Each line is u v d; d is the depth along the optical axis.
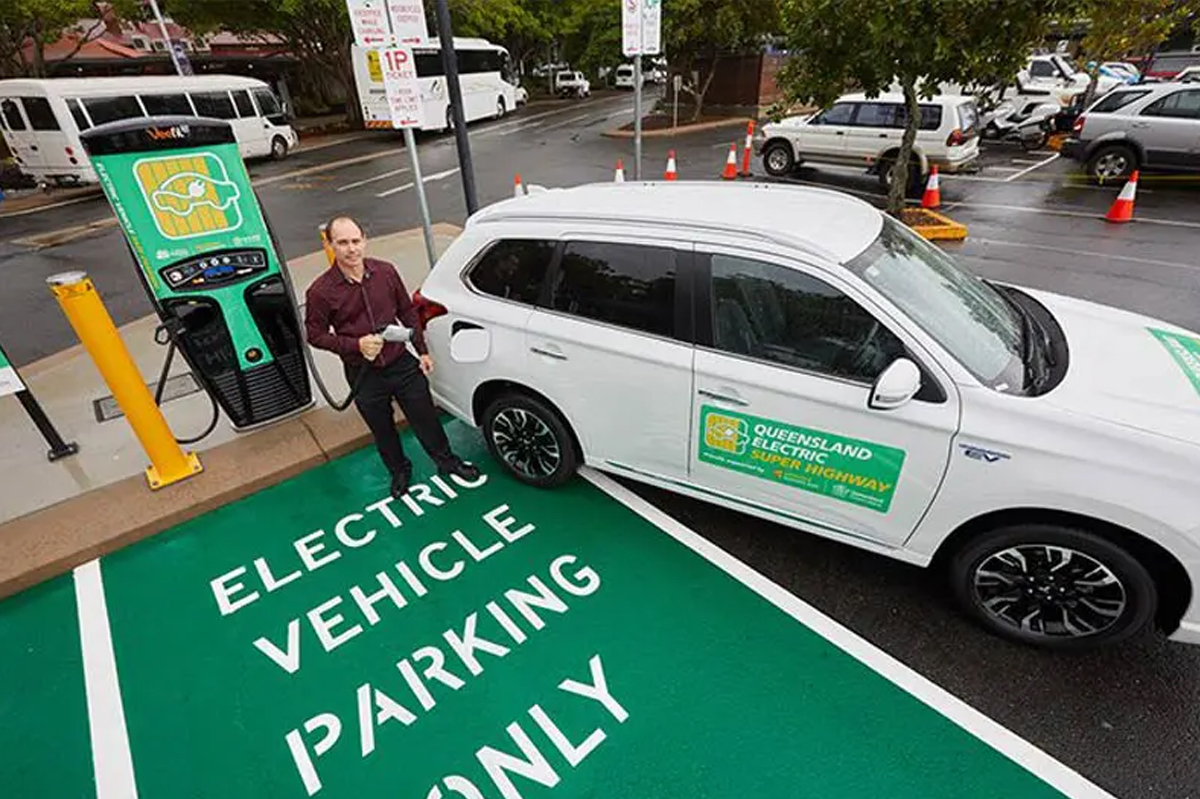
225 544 3.50
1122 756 2.30
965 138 10.88
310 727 2.51
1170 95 10.48
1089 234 8.77
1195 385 2.51
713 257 2.87
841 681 2.61
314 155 19.45
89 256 9.98
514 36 35.34
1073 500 2.30
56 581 3.29
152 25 32.03
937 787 2.22
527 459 3.79
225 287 3.93
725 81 25.52
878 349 2.58
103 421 4.63
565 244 3.24
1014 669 2.63
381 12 4.51
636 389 3.11
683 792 2.24
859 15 6.97
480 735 2.46
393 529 3.56
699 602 3.01
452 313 3.63
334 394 4.95
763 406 2.78
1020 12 6.24
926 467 2.52
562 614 2.97
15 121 14.62
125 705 2.63
